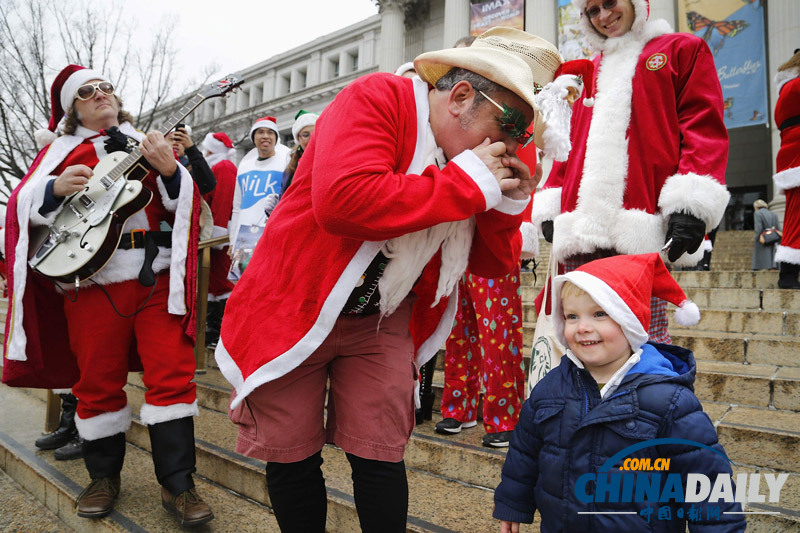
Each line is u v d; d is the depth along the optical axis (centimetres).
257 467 238
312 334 126
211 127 1833
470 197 114
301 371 138
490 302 236
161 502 231
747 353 323
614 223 191
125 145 230
